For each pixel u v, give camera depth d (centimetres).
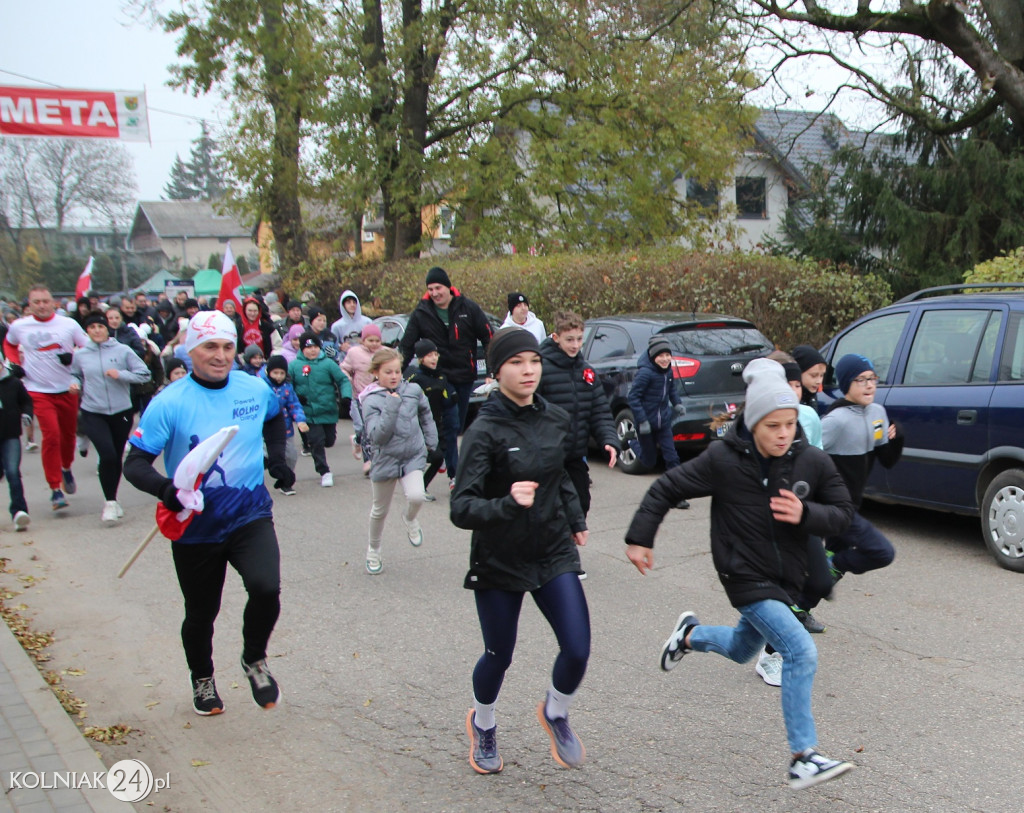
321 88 2309
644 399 919
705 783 363
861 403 520
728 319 1045
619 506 887
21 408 855
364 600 627
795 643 340
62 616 604
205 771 389
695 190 3011
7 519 910
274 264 2953
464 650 527
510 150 2420
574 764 359
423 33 2248
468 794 364
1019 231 1822
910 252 1930
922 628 536
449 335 943
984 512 659
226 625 579
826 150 2784
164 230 7431
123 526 874
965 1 1341
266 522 420
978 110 1452
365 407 675
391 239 2595
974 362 677
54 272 5388
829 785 358
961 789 352
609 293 1468
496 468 359
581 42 2144
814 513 339
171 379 1023
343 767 391
